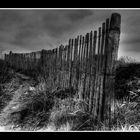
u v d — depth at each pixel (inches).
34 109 143.9
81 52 146.1
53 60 214.5
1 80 225.9
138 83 160.2
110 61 107.2
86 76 133.0
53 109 135.8
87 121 113.3
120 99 142.3
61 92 163.8
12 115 143.5
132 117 111.5
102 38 116.0
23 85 217.3
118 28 107.7
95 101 116.8
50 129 116.0
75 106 130.8
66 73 175.6
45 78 217.3
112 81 108.0
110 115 107.2
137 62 223.3
